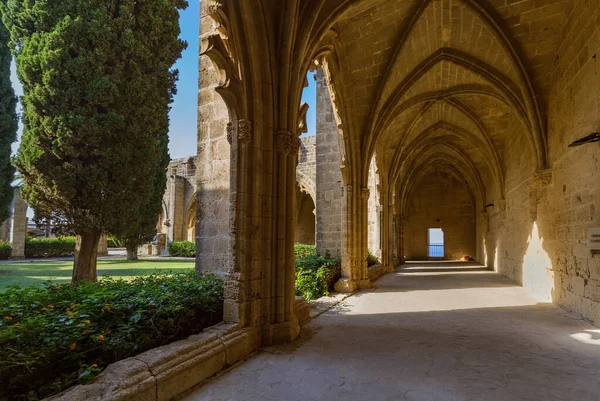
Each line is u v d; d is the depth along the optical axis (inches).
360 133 402.0
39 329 106.7
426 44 360.5
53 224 392.2
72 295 157.2
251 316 181.6
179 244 1106.1
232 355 159.0
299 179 930.1
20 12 372.8
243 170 185.8
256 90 193.0
